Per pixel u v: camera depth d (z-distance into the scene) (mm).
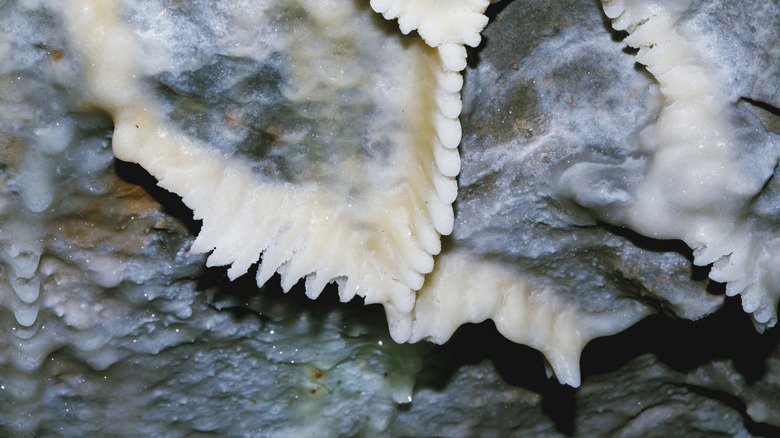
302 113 656
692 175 639
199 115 652
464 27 631
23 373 734
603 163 662
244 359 766
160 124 650
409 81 651
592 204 660
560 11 668
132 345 740
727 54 642
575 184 662
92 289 716
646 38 644
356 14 639
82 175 680
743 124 642
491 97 674
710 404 836
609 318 715
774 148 642
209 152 657
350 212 669
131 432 778
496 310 705
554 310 713
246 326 750
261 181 664
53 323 722
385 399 803
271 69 647
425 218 658
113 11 633
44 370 739
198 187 653
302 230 666
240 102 651
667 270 684
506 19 671
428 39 629
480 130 675
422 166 657
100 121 660
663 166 646
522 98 671
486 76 673
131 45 636
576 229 684
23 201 677
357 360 786
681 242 671
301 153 662
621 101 660
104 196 690
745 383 804
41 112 656
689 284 686
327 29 642
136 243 708
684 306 689
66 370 743
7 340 721
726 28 642
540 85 669
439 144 645
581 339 714
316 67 648
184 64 642
